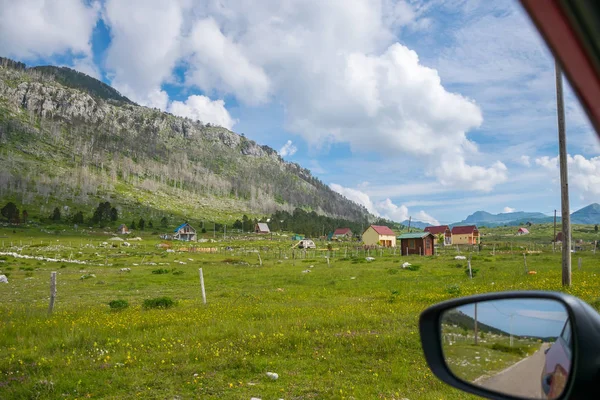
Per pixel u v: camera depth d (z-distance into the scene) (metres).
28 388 6.65
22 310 15.24
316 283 24.72
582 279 17.98
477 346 2.11
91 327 11.30
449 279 23.14
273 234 165.75
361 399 6.00
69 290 24.08
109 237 119.19
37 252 65.69
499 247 75.31
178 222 176.12
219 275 32.47
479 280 21.55
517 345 1.92
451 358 2.26
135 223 160.25
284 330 10.10
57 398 6.37
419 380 6.71
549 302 1.73
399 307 13.55
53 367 7.79
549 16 0.76
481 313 2.11
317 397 6.25
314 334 9.75
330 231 180.25
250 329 10.27
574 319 1.52
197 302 17.52
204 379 7.10
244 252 80.50
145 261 53.66
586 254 46.06
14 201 157.38
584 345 1.48
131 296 21.11
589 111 0.93
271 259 58.69
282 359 8.10
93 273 36.56
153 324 11.82
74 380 7.05
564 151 16.73
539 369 1.82
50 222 136.25
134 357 8.30
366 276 27.72
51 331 11.02
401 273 29.28
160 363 7.91
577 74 0.86
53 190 182.00
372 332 9.80
